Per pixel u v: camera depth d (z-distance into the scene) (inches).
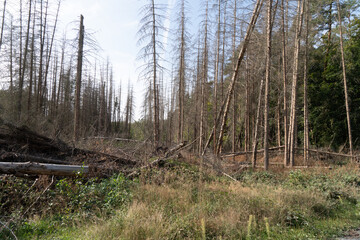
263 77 658.8
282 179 413.1
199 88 971.9
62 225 195.2
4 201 223.8
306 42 611.5
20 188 237.0
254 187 342.0
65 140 444.5
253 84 819.4
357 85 821.2
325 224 221.9
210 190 292.4
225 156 656.4
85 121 1080.8
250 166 523.5
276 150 743.1
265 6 536.1
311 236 192.9
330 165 565.9
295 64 598.5
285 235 191.3
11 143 345.1
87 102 1118.4
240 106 964.0
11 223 189.5
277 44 660.7
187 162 429.4
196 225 181.2
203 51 794.2
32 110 668.1
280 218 217.9
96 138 496.4
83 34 628.4
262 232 194.7
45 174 257.9
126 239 158.4
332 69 847.1
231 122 937.5
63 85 1069.8
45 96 919.0
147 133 525.3
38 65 814.5
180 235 169.8
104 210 219.1
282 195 269.4
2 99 720.3
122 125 1721.2
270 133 1076.5
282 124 881.5
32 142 360.5
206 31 757.9
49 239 165.8
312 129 933.8
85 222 194.2
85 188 247.1
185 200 241.6
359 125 829.8
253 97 868.0
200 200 243.1
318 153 676.7
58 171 263.3
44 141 369.4
